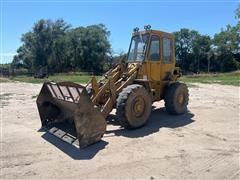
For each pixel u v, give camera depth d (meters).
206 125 9.46
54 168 6.20
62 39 73.69
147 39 9.64
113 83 8.62
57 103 8.91
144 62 9.48
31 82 31.64
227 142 7.75
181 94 10.66
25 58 74.56
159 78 10.07
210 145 7.50
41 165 6.34
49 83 8.55
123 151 7.09
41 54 73.81
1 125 9.63
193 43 92.12
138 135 8.27
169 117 10.40
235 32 84.44
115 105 8.70
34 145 7.55
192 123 9.68
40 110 9.05
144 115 8.91
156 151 7.08
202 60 92.50
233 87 24.16
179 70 11.21
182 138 8.06
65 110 8.77
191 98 15.61
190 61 93.25
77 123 7.14
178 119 10.15
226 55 87.31
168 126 9.27
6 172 6.02
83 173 5.96
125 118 8.44
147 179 5.68
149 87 9.52
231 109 12.09
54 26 74.94
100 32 75.94
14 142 7.79
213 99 15.27
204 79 38.09
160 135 8.30
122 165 6.32
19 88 22.98
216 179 5.65
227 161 6.47
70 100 7.97
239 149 7.22
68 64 75.25
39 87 24.08
